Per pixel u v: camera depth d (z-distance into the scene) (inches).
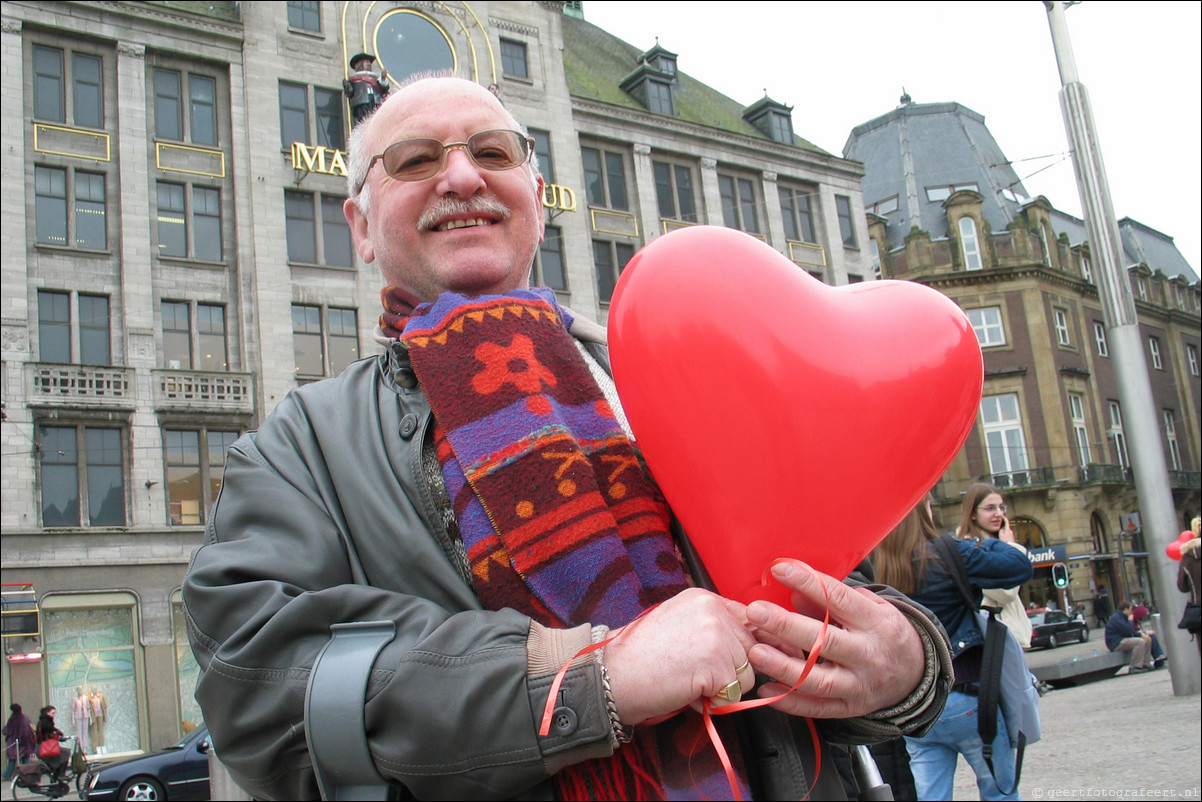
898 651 39.9
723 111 1213.1
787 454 40.3
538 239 61.6
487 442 45.5
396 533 45.5
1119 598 1272.1
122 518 729.0
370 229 60.2
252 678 39.2
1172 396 1632.6
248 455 48.6
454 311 49.6
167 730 716.0
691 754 41.4
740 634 37.2
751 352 40.5
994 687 128.7
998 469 1248.2
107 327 745.6
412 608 40.5
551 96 973.2
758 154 1112.8
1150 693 404.8
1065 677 542.0
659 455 43.2
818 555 41.6
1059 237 1366.9
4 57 738.2
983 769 136.8
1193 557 312.0
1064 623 894.4
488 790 37.1
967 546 132.3
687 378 41.0
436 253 55.8
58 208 744.3
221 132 815.1
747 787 41.9
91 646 707.4
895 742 131.3
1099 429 1322.6
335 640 39.4
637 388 42.8
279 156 821.2
